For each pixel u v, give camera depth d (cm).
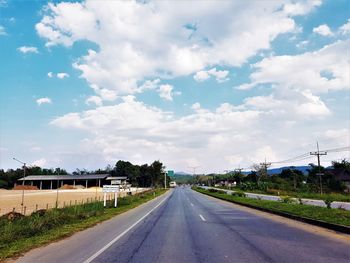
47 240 1062
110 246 948
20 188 9875
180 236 1138
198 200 4034
